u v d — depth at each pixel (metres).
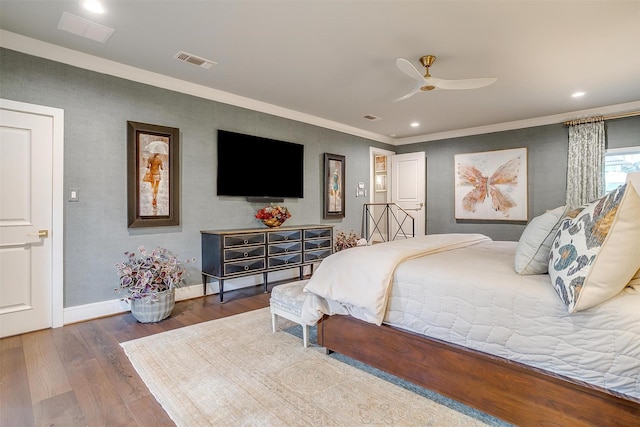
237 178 4.09
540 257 1.61
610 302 1.26
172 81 3.50
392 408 1.70
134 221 3.24
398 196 6.43
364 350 2.05
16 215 2.67
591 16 2.34
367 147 6.07
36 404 1.74
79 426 1.57
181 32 2.58
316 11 2.30
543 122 4.95
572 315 1.33
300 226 4.57
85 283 2.99
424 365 1.78
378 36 2.64
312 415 1.65
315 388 1.89
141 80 3.30
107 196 3.10
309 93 3.98
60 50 2.81
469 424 1.57
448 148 5.96
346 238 5.25
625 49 2.83
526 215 5.11
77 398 1.79
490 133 5.49
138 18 2.38
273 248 4.05
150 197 3.36
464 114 4.81
